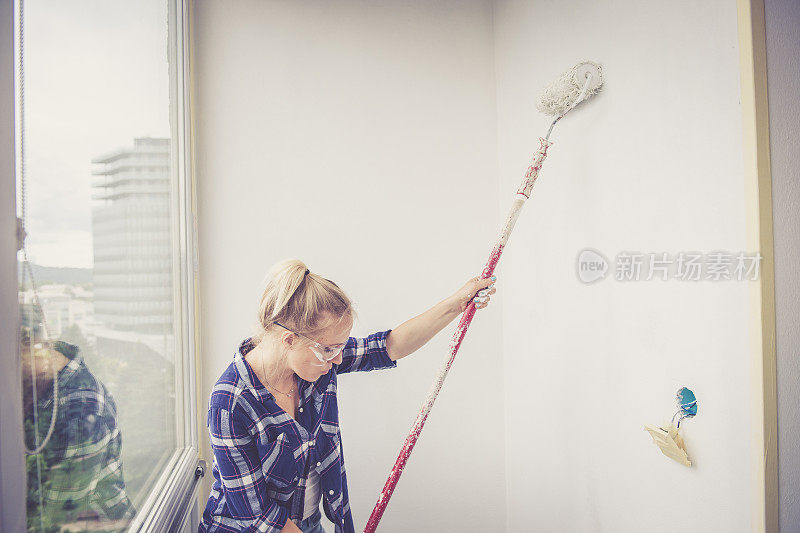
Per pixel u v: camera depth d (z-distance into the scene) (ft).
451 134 6.08
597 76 4.23
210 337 5.50
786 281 3.01
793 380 3.01
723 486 3.22
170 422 4.69
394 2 5.93
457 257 6.09
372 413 5.89
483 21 6.17
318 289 3.69
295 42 5.69
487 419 6.18
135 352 3.72
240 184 5.57
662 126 3.66
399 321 5.95
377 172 5.89
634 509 4.01
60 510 2.58
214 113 5.50
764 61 2.99
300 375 3.79
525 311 5.63
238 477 3.63
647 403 3.85
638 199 3.91
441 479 6.07
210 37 5.49
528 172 4.53
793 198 3.03
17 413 2.15
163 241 4.54
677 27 3.51
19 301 2.22
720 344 3.22
